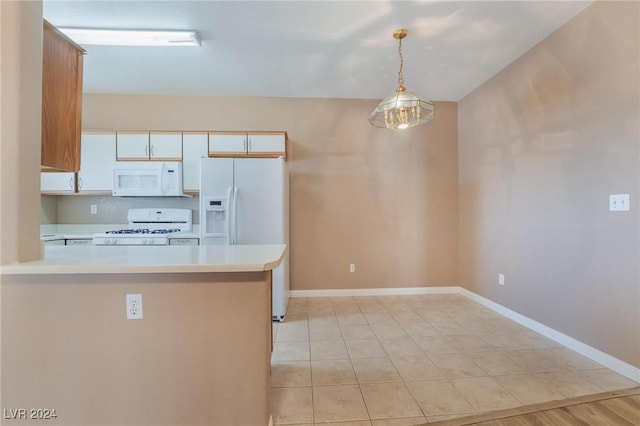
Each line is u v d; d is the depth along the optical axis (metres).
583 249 2.24
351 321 3.00
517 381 1.92
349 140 3.90
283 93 3.74
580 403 1.69
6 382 1.29
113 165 3.48
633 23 1.88
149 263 1.26
